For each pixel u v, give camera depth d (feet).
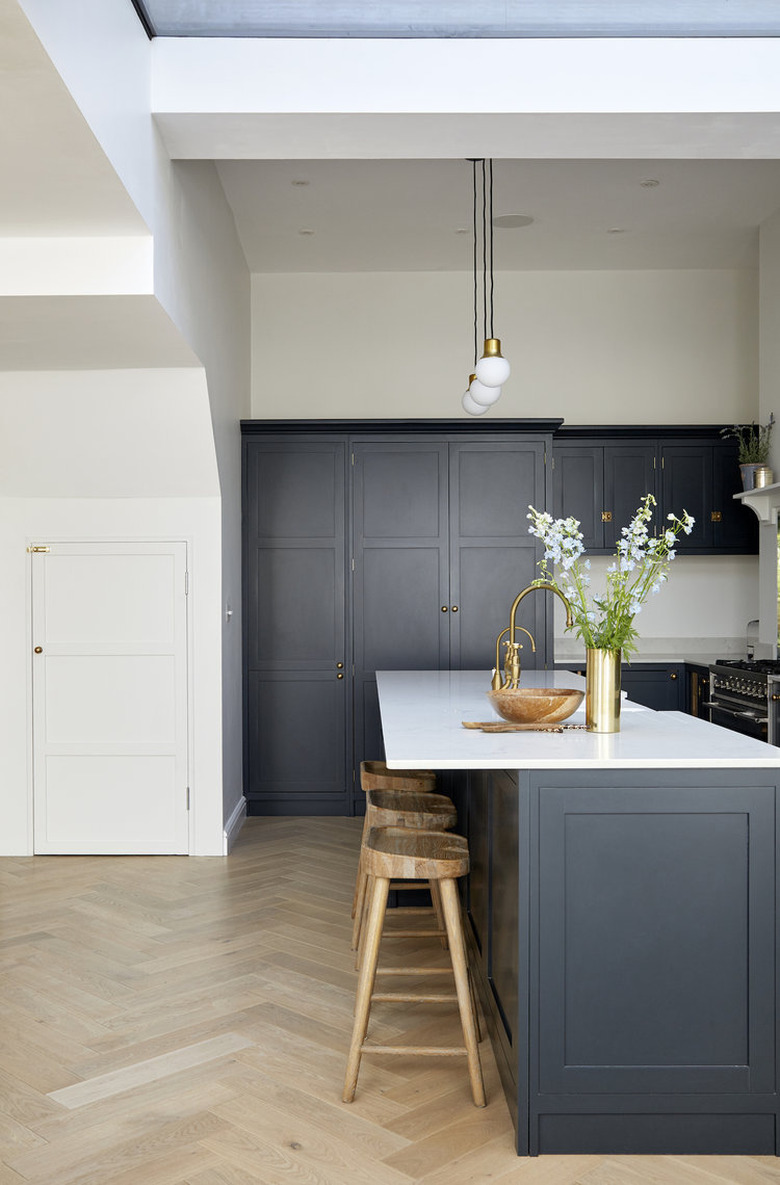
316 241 21.45
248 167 17.61
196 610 18.35
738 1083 8.81
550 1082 8.73
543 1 11.92
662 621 24.34
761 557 21.54
